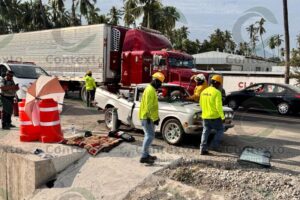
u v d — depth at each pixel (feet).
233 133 36.76
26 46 75.41
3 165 25.48
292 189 19.36
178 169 22.52
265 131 38.47
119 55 58.80
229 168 22.77
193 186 20.35
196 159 24.70
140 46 53.57
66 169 24.26
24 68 47.57
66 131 32.76
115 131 30.17
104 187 21.65
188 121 28.73
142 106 23.43
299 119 51.21
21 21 171.32
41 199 21.99
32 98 27.40
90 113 47.57
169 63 49.93
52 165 23.53
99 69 58.44
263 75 83.56
